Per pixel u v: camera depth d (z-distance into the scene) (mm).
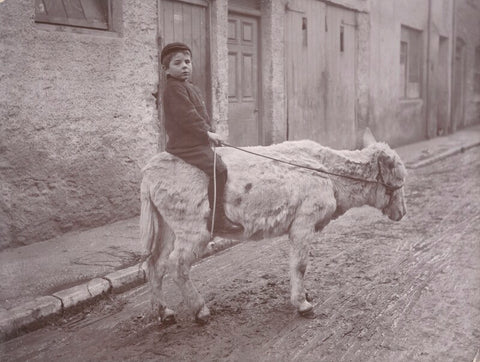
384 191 3871
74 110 5211
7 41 4590
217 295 3900
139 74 5871
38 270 4121
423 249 4980
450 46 8844
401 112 8875
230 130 7746
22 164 4797
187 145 3213
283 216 3379
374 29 8078
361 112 8172
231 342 3125
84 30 5297
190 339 3174
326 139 8273
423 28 8609
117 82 5629
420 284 4059
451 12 8555
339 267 4531
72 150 5219
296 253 3457
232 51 7664
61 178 5137
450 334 3199
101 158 5516
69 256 4535
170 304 3738
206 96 7074
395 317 3461
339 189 3684
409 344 3080
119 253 4617
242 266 4602
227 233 3365
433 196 7215
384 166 3811
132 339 3205
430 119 9727
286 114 8453
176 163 3230
